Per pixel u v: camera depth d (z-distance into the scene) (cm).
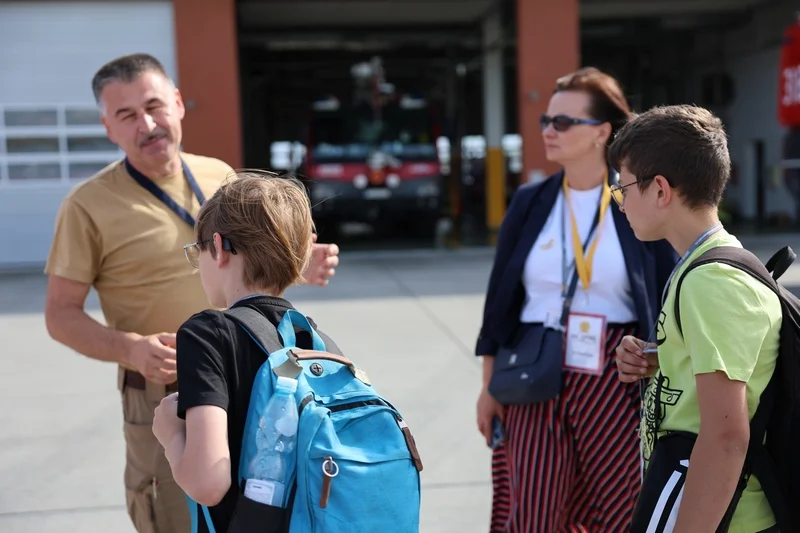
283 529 148
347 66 2212
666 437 168
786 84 1218
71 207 242
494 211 1591
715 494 152
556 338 250
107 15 1240
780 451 160
